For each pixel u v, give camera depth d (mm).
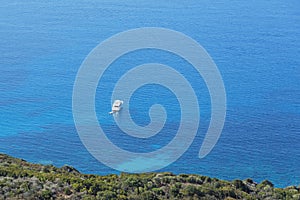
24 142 123812
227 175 111250
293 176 111562
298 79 180750
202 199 52781
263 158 118562
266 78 182625
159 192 53125
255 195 58781
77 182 52625
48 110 145000
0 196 47969
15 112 143625
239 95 162500
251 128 134750
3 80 174250
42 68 187750
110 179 57875
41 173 56688
